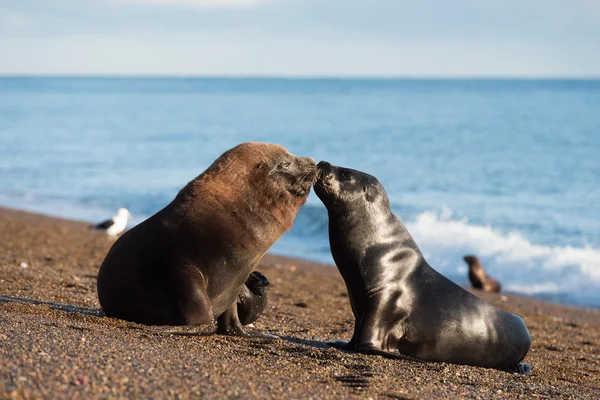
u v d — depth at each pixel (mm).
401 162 117250
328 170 22531
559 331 35062
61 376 13820
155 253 20609
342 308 34438
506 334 22859
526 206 78875
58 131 182875
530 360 26312
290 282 42375
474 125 191000
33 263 38719
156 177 102188
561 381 22266
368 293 22406
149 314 20766
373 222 22609
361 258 22516
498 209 77062
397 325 22219
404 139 153375
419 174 103750
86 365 14766
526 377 21719
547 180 97875
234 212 20844
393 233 22891
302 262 52906
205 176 21312
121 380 14055
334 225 22797
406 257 22766
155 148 141625
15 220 63562
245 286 23922
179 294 20188
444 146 140250
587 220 71500
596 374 24453
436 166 112188
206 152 134125
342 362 19781
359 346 21609
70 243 50562
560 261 56781
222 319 21969
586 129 175125
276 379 16188
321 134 165750
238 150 21547
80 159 124562
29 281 31000
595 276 53438
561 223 70125
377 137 158250
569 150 132125
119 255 21172
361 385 16891
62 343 16422
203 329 20062
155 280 20562
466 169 108812
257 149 21609
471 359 22719
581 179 98375
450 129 178625
